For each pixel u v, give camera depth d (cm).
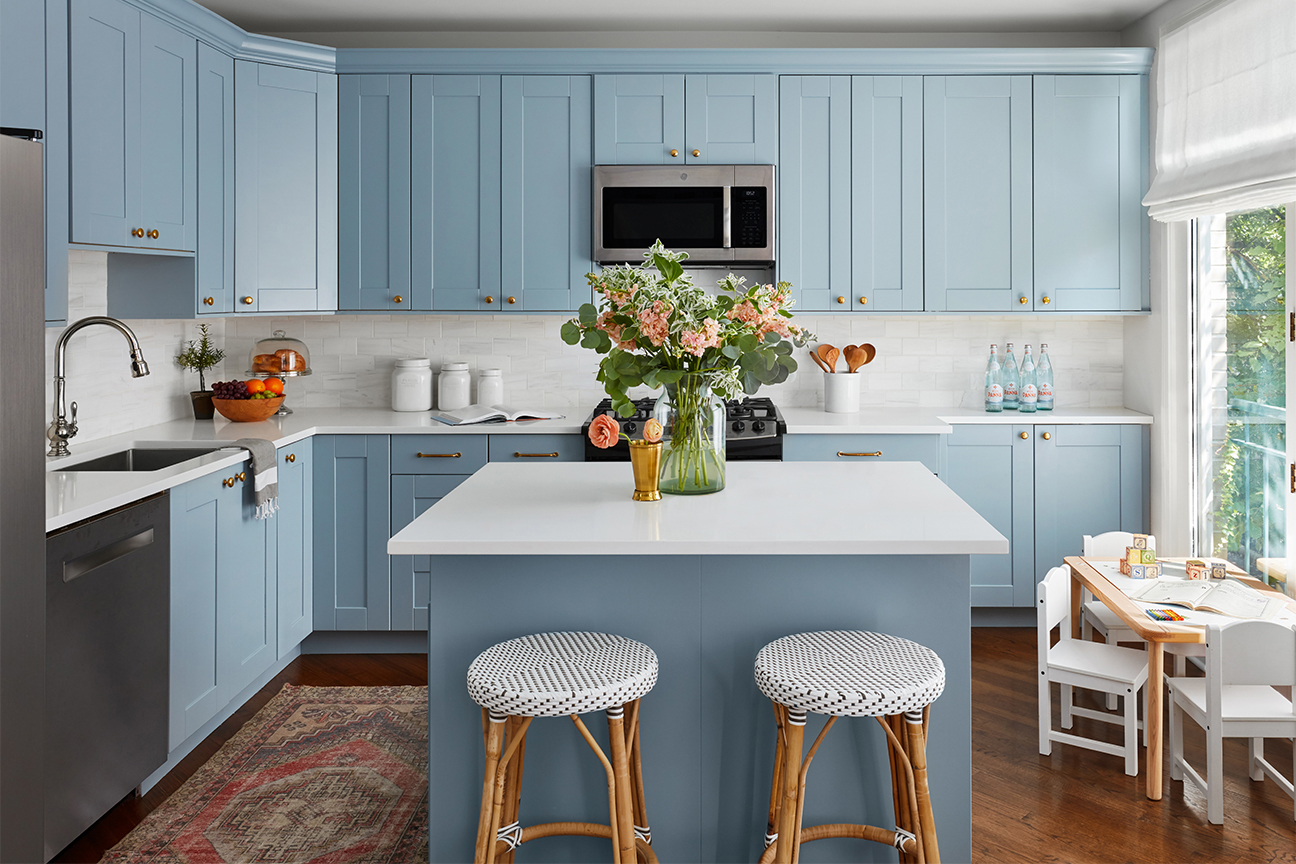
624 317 225
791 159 401
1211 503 366
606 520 208
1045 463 397
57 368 284
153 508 252
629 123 398
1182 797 254
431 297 404
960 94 400
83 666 221
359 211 401
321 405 443
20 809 121
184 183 332
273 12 400
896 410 433
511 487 250
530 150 400
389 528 379
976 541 189
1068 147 402
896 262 405
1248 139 317
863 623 207
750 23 417
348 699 332
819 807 208
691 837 210
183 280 342
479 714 208
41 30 252
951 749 206
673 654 208
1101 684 267
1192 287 375
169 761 275
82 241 272
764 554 201
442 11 400
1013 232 404
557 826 199
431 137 399
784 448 387
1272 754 280
